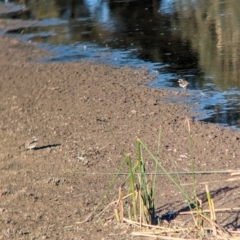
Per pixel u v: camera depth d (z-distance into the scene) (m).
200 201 17.81
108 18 55.56
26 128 28.75
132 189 18.02
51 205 20.03
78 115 30.36
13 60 43.81
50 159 24.44
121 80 36.72
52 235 17.84
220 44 43.19
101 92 34.28
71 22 55.56
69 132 27.83
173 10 55.59
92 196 20.67
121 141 26.30
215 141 25.95
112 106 31.62
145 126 28.28
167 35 47.41
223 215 18.47
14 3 67.00
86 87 35.50
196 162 23.50
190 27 48.91
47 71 39.84
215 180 21.52
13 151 25.67
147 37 47.44
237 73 36.47
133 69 39.16
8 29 55.16
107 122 29.12
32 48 47.22
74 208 19.73
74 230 18.11
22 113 31.36
